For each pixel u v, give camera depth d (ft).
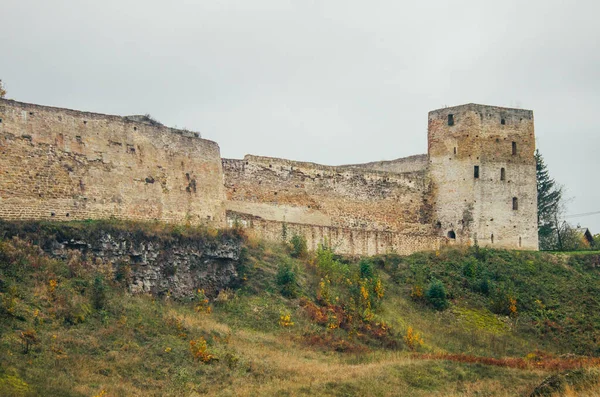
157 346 119.96
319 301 157.48
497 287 190.90
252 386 114.32
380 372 125.70
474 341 165.99
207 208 169.58
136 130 156.15
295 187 200.64
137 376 110.11
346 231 194.08
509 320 180.04
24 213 133.59
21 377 98.99
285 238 181.98
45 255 128.47
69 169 141.90
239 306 148.56
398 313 171.01
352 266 183.42
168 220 159.33
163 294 143.84
